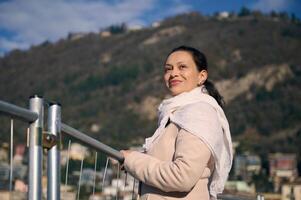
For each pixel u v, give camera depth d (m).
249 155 127.56
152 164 3.13
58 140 2.97
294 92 176.75
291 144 146.62
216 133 3.12
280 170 117.75
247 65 192.88
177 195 3.14
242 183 90.75
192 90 3.37
